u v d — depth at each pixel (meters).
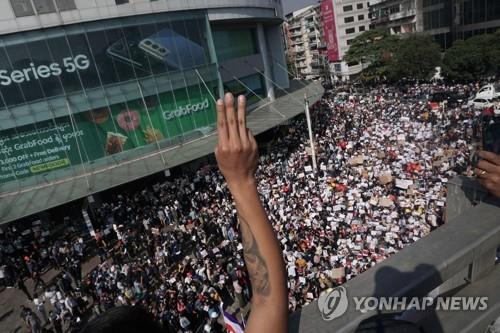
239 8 35.25
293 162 27.88
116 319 1.25
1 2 23.30
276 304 1.34
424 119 32.03
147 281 17.06
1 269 20.08
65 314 16.12
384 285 1.93
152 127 29.97
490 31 47.88
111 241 22.70
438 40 59.06
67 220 26.84
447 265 1.98
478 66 43.47
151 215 24.05
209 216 22.09
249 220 1.36
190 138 31.91
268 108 39.28
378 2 77.38
